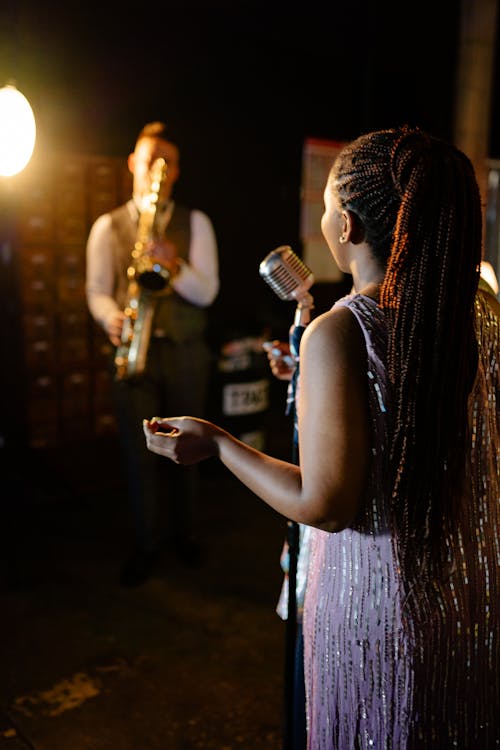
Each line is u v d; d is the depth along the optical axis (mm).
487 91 4895
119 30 4316
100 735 2209
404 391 1074
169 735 2219
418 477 1091
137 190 3059
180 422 1212
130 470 3104
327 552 1193
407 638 1113
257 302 5566
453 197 1080
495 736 1217
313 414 1057
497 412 1241
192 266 3131
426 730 1140
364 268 1164
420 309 1075
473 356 1146
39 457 3682
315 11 5312
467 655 1159
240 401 4258
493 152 6203
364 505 1118
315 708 1233
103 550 3441
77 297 4012
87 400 4145
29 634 2725
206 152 5000
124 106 4441
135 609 2920
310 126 5586
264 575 3232
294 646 1427
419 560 1113
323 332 1081
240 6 4887
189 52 4715
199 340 3213
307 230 5730
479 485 1189
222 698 2398
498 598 1206
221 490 4234
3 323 3998
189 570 3258
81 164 3912
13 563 3041
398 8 5656
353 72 5727
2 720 2256
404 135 1111
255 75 5148
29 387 3922
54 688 2422
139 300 2936
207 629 2793
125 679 2480
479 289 1305
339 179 1147
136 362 2914
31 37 3912
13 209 3789
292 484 1089
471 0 4715
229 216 5242
